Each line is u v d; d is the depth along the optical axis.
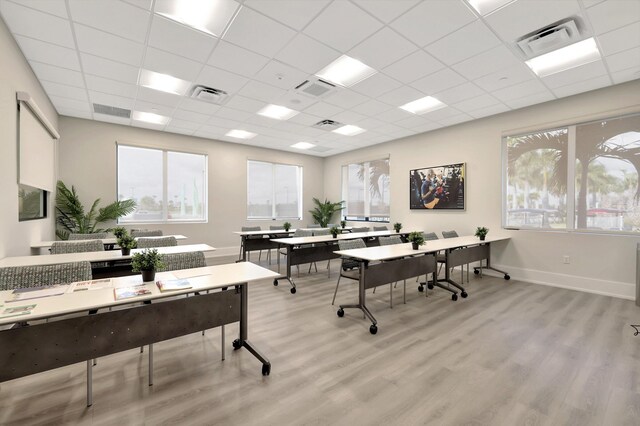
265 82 4.18
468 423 1.72
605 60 3.52
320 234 6.22
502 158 5.45
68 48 3.31
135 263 2.15
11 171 3.18
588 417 1.77
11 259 3.01
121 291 1.92
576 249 4.60
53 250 3.61
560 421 1.74
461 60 3.54
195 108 5.29
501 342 2.78
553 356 2.51
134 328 1.96
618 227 4.27
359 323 3.23
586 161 4.53
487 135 5.62
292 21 2.83
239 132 6.93
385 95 4.62
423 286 4.53
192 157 7.43
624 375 2.22
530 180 5.15
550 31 2.97
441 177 6.35
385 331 3.02
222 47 3.28
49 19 2.81
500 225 5.45
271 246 6.07
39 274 2.13
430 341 2.80
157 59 3.55
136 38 3.12
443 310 3.66
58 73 3.91
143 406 1.86
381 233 6.10
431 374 2.24
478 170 5.76
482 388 2.07
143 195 6.76
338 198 9.19
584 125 4.54
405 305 3.85
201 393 1.99
